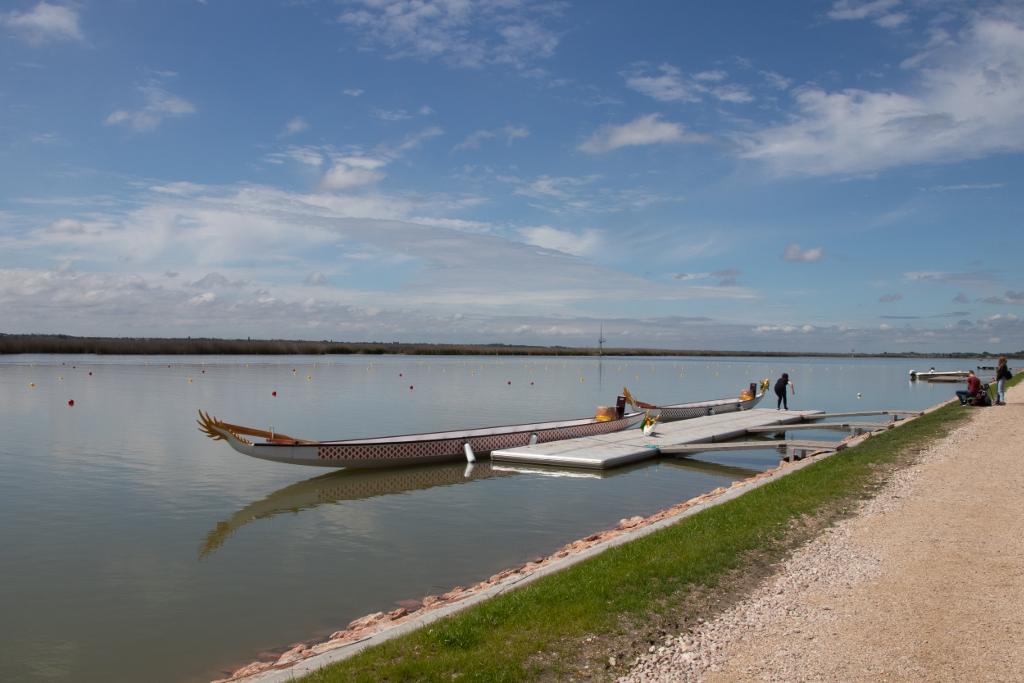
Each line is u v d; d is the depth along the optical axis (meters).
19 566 14.75
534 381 87.19
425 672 7.05
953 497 14.73
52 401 48.84
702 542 11.73
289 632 11.45
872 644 7.64
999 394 35.81
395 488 23.09
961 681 6.72
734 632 8.12
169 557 15.45
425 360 185.25
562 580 10.05
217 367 106.81
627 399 45.66
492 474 25.69
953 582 9.53
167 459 27.30
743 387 80.69
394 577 14.10
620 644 7.79
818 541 11.88
